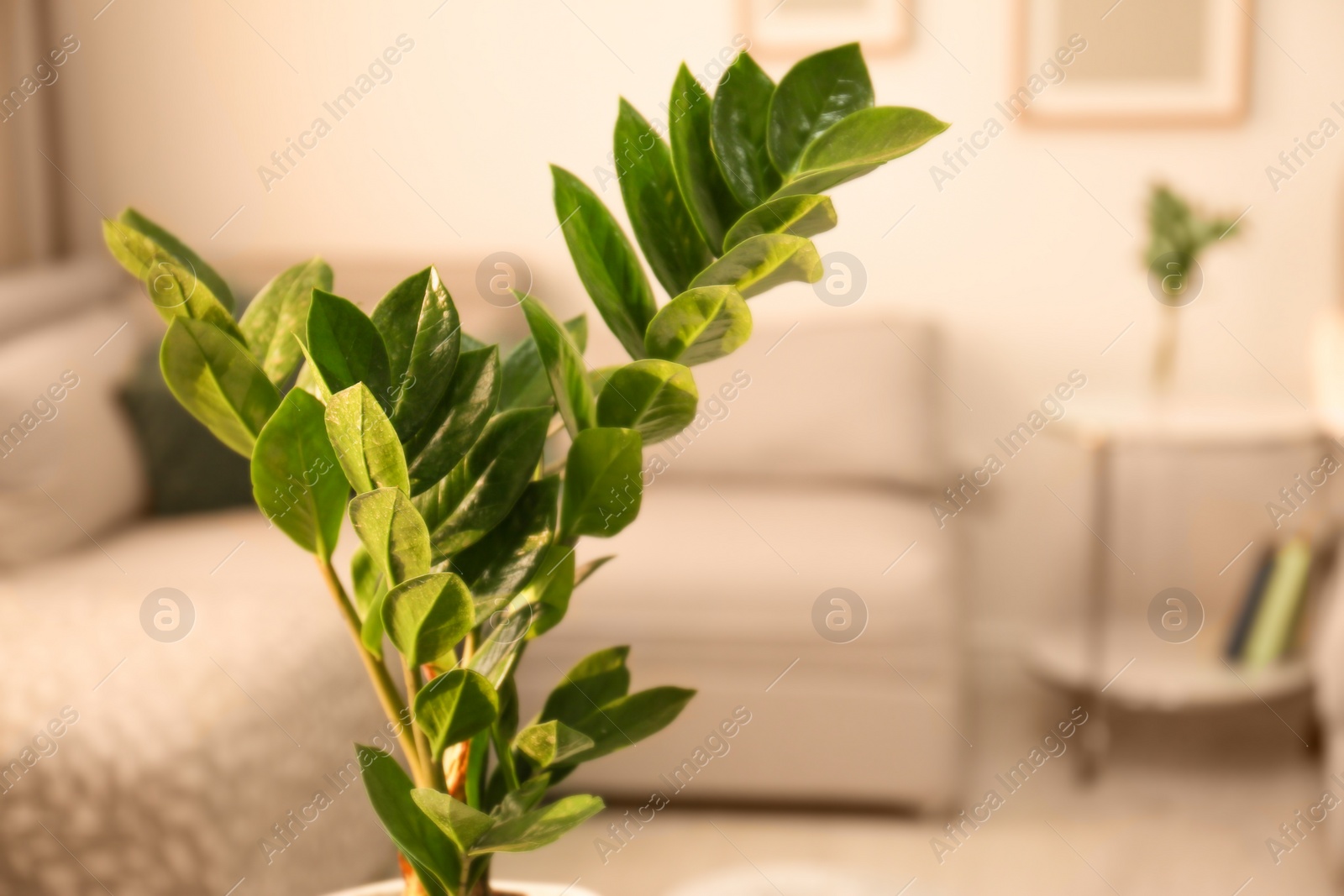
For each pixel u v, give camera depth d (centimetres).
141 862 141
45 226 303
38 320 260
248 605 189
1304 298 285
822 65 65
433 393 59
